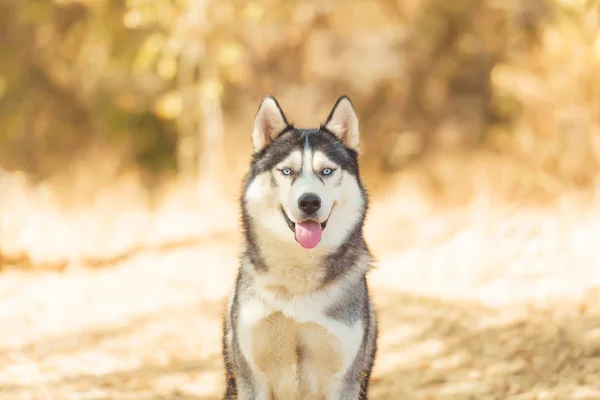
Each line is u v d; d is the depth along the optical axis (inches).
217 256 392.5
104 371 244.4
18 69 650.8
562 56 504.7
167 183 613.0
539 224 365.1
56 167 632.4
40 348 258.1
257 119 191.6
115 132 666.2
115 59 601.0
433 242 394.3
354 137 194.2
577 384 221.1
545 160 502.3
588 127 490.6
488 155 584.1
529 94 524.4
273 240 176.2
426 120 695.1
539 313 266.2
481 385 229.9
